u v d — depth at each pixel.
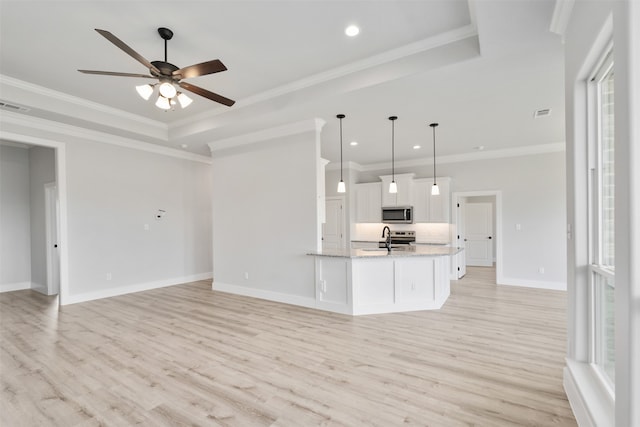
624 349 1.32
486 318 4.17
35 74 3.78
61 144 4.98
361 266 4.42
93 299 5.31
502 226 6.45
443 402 2.28
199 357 3.05
